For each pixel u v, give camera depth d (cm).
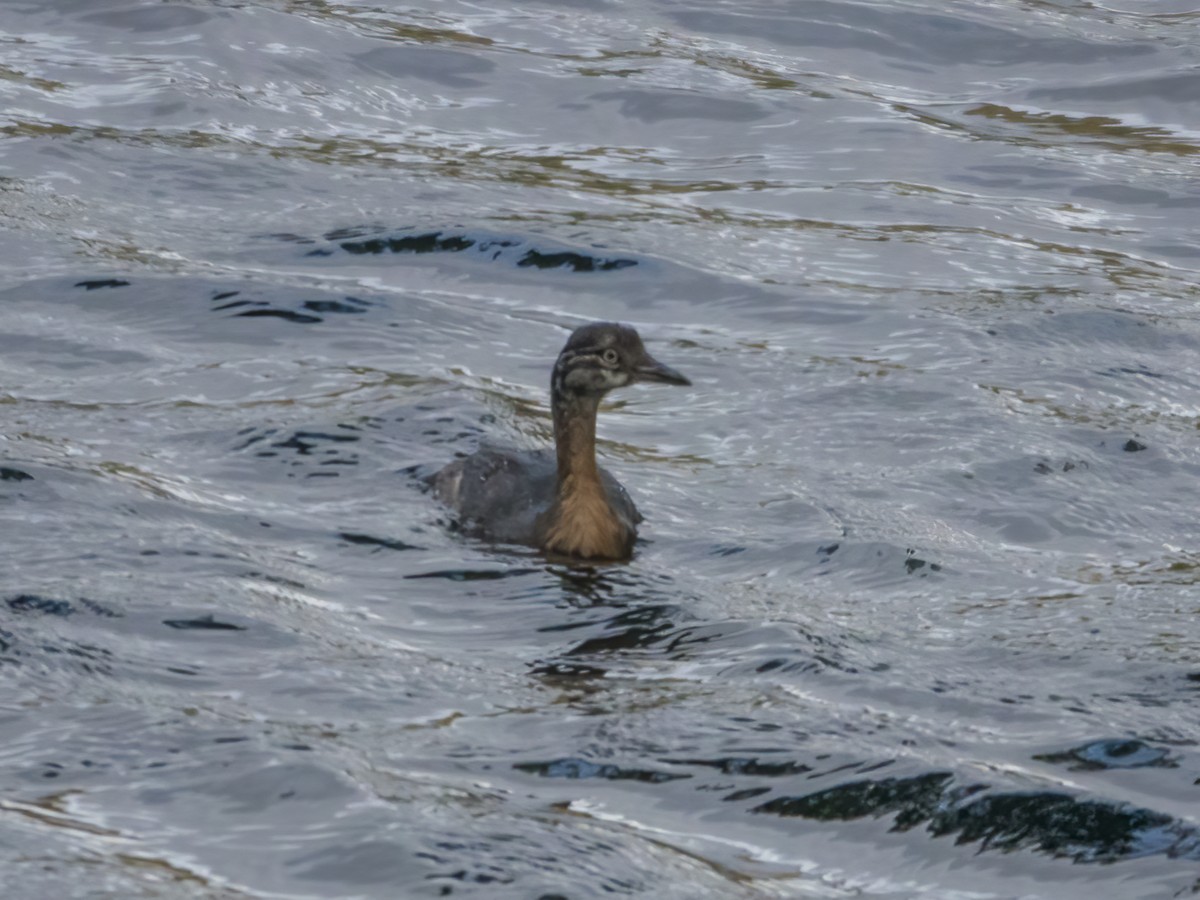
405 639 1155
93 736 974
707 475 1505
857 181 2364
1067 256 2147
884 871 888
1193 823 938
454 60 2700
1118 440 1609
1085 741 1030
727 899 841
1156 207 2323
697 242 2123
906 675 1120
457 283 1981
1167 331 1908
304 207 2155
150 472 1405
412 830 881
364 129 2466
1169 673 1137
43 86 2481
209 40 2680
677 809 937
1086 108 2659
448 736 1008
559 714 1044
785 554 1336
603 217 2183
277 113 2475
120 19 2750
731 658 1140
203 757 954
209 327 1783
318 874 840
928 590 1280
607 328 1320
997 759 1002
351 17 2844
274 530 1321
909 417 1645
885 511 1427
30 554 1222
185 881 823
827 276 2052
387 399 1603
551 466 1459
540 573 1273
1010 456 1551
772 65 2772
